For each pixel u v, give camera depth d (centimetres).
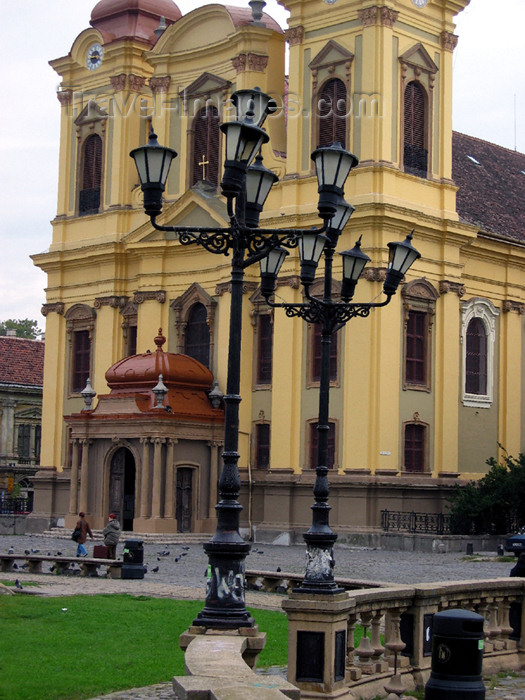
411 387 4747
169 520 4741
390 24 4753
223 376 5094
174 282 5406
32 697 1489
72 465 5047
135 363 4994
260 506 5000
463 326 5075
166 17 5838
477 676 1398
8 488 7675
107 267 5638
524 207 5875
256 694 1011
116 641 1964
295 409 4856
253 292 5103
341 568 3553
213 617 1448
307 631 1440
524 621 1862
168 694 1532
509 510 4484
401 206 4669
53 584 2961
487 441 5188
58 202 5909
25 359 8025
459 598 1723
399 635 1606
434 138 4938
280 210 4928
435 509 4766
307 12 4944
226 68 5328
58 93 5934
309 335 4847
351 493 4591
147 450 4756
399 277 2034
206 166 5362
